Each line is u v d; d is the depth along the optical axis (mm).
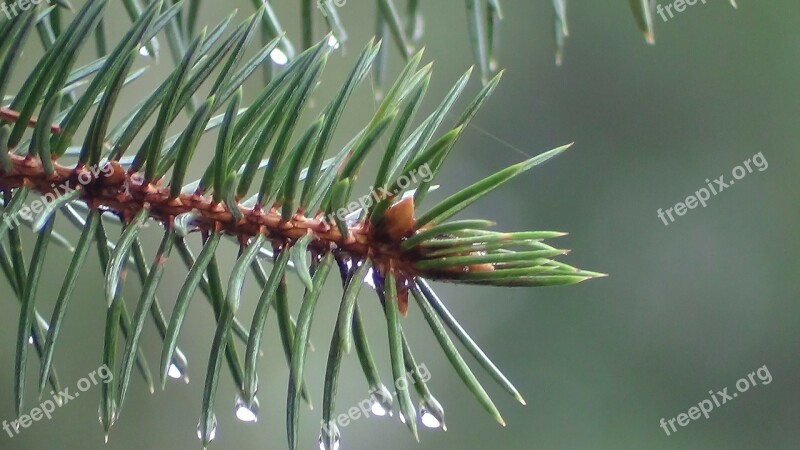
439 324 193
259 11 193
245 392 186
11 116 193
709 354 462
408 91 196
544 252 191
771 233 464
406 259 195
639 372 464
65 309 188
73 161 245
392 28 233
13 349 419
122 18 381
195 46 190
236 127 196
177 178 192
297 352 186
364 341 191
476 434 467
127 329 206
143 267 200
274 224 195
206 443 187
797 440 446
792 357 454
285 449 458
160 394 458
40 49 355
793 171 466
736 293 462
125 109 392
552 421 466
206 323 466
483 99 192
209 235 195
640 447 453
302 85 192
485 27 236
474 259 192
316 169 194
